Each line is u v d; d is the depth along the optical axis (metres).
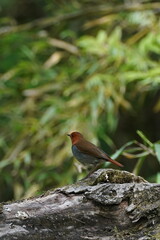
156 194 5.24
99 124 11.84
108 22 13.95
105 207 5.26
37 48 13.65
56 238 4.95
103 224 5.16
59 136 11.46
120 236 4.98
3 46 14.23
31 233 4.91
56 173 11.06
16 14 16.42
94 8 14.09
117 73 12.09
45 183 11.23
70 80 12.80
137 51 12.30
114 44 12.27
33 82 12.98
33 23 14.23
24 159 11.70
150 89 12.43
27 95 12.61
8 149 12.38
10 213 5.06
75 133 7.40
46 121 11.94
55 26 14.95
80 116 11.60
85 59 13.14
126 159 14.21
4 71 14.45
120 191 5.31
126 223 5.16
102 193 5.30
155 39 12.19
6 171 13.08
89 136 11.20
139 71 11.95
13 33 14.15
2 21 14.30
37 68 13.08
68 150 11.20
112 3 14.78
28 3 16.39
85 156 7.16
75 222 5.12
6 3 16.03
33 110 12.65
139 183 5.43
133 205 5.21
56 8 15.45
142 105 14.41
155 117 15.23
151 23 13.09
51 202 5.27
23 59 14.39
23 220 5.01
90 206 5.25
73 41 13.67
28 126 12.05
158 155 7.43
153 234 4.95
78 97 11.91
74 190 5.36
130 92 13.09
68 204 5.25
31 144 11.76
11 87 13.38
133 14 13.31
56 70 13.84
